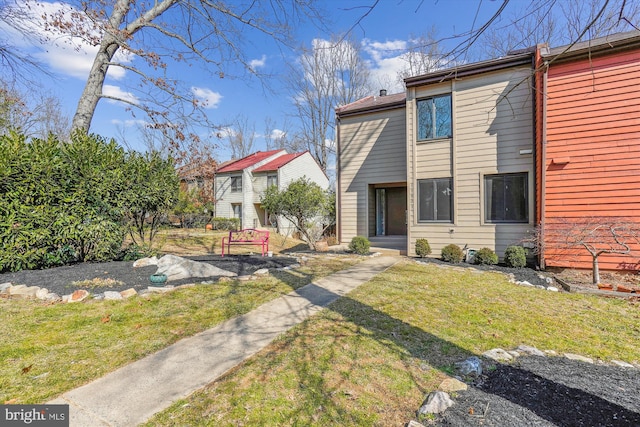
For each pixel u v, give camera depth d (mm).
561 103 7504
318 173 26484
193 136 10555
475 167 9062
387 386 2643
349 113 12250
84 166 6863
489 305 4828
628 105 6891
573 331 3881
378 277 6750
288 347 3355
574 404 2379
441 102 9633
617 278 6605
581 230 6898
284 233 21672
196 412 2289
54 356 3080
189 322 4055
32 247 6262
